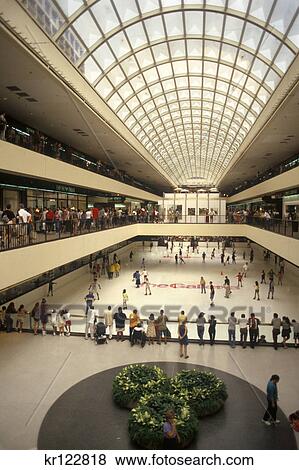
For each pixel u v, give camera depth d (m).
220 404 12.76
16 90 20.92
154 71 33.16
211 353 17.89
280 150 41.19
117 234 36.56
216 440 11.05
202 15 24.69
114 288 35.19
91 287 31.89
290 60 23.66
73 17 19.94
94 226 29.47
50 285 31.05
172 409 11.77
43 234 20.42
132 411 11.93
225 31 25.84
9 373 15.62
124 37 25.56
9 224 16.41
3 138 17.70
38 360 16.97
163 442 10.66
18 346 18.75
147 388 13.38
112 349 18.38
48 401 13.34
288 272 42.44
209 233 46.41
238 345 18.92
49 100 22.84
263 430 11.56
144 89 35.34
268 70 27.16
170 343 19.27
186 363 16.67
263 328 19.89
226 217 46.81
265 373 15.66
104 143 37.88
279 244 28.14
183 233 46.72
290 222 25.52
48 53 18.03
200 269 46.41
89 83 25.27
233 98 37.38
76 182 27.94
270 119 26.95
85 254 26.81
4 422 12.01
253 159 49.03
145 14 23.55
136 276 36.03
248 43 25.75
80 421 12.09
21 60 16.47
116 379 14.02
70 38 21.30
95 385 14.58
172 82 36.94
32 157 20.30
